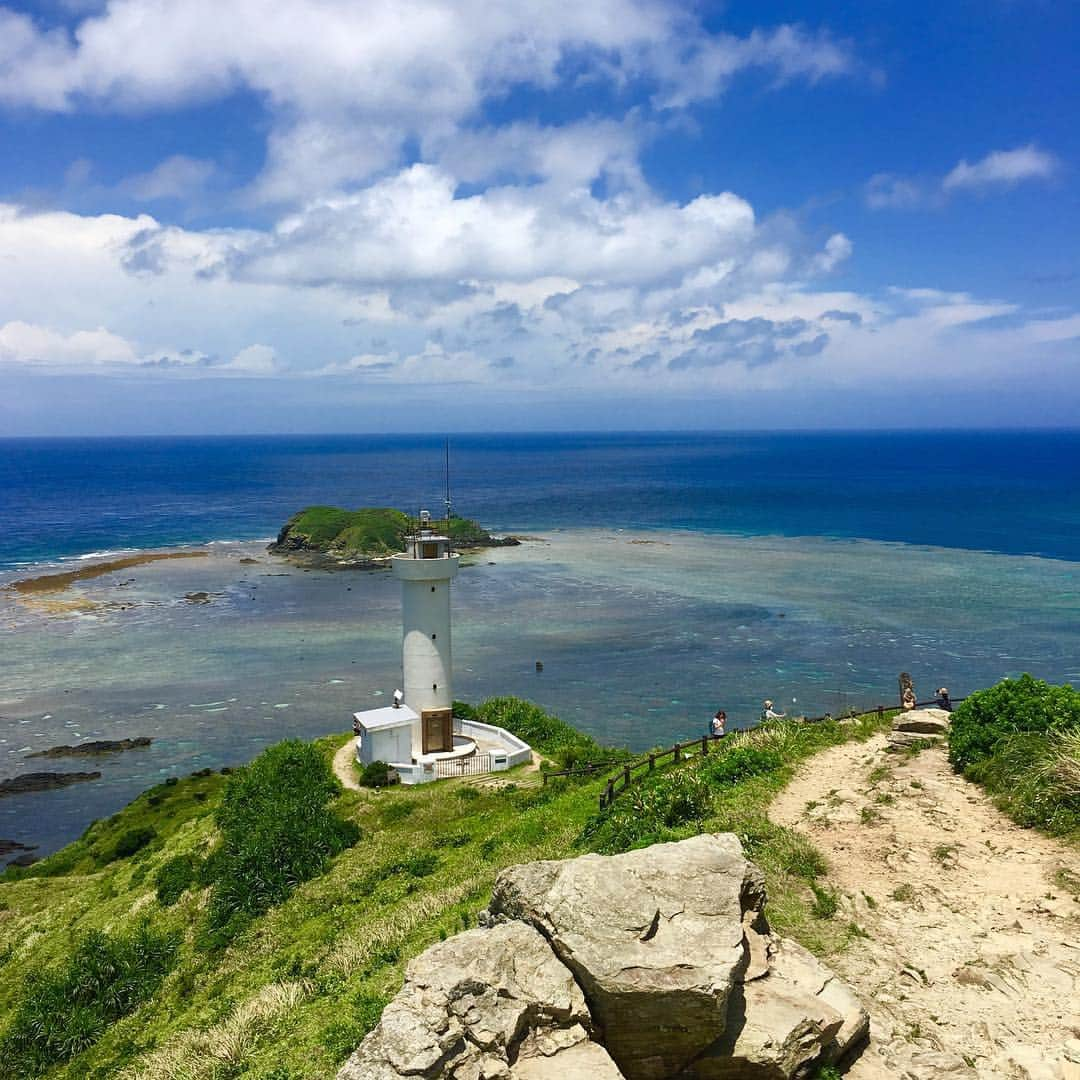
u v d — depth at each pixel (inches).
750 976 447.8
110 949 995.3
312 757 1552.7
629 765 1186.0
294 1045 577.0
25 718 2399.1
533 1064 385.4
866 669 2674.7
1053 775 774.5
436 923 728.3
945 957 539.2
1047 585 3850.9
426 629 1594.5
